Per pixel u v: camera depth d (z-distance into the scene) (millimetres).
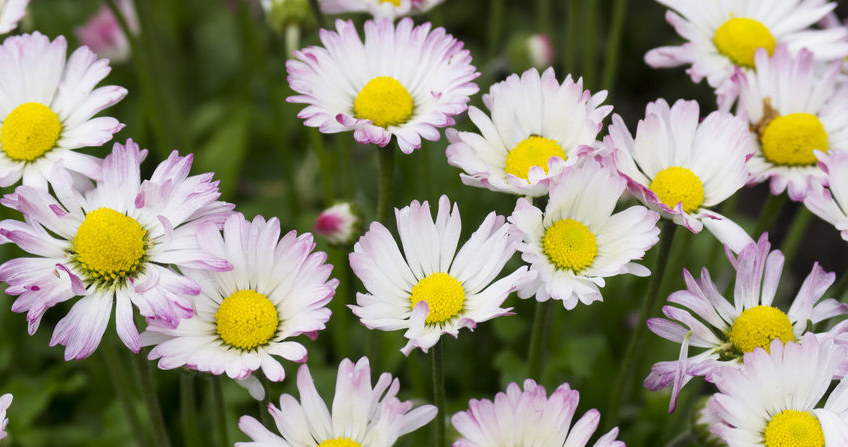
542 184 354
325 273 348
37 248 348
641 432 412
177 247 347
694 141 363
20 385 415
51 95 371
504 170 364
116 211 349
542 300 349
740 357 356
